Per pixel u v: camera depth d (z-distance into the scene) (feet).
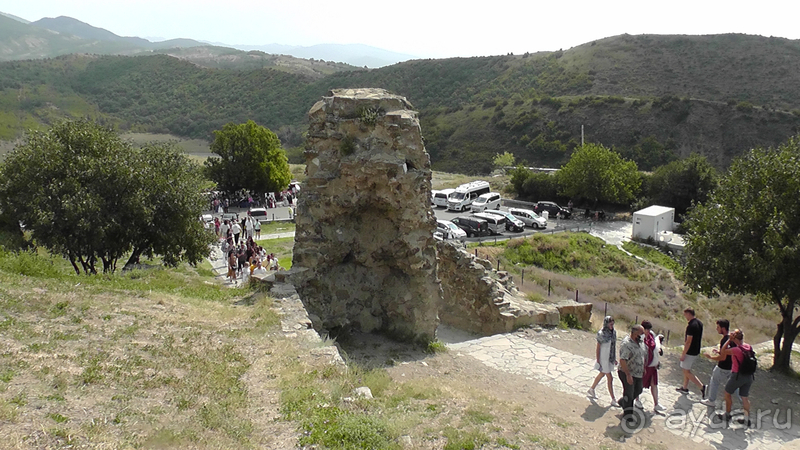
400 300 48.75
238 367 29.53
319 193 45.70
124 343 29.73
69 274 44.45
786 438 32.76
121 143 65.87
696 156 162.40
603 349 36.09
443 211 159.12
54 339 28.22
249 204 156.15
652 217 130.11
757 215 49.52
